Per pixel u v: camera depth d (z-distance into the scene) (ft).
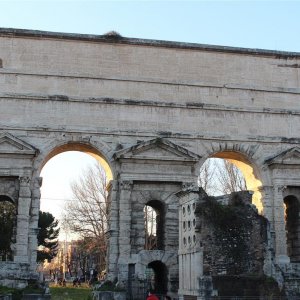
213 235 100.22
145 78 156.56
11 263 135.74
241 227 102.12
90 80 153.58
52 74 151.53
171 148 150.20
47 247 299.79
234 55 165.27
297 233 159.02
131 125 152.46
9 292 120.98
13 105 147.54
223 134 156.87
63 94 151.12
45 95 149.18
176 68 160.25
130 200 146.72
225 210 101.71
